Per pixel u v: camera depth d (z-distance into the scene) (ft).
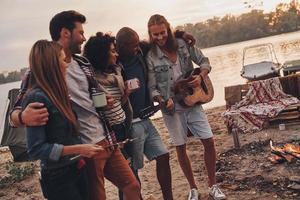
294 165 20.34
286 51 99.30
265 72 39.22
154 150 16.74
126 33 16.08
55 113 10.46
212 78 76.79
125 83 14.70
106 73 14.46
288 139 24.89
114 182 13.47
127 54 16.31
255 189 18.80
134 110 16.33
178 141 17.78
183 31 18.08
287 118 28.40
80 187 11.01
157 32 16.97
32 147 10.30
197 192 18.20
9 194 25.20
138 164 16.34
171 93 17.38
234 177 20.38
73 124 10.77
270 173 20.11
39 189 25.31
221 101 48.75
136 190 13.35
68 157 10.68
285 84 30.22
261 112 28.19
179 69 17.56
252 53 112.88
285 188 18.40
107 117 13.98
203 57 18.04
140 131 16.28
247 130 28.25
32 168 28.84
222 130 30.68
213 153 17.88
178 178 22.12
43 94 10.39
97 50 14.17
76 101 12.26
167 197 17.11
